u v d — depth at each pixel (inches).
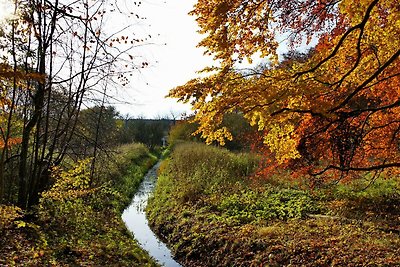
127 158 1158.3
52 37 416.2
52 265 306.5
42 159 455.2
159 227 581.6
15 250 327.0
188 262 442.3
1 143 376.5
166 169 1050.7
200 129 235.9
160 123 2020.2
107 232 482.3
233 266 387.9
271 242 399.5
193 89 226.5
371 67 261.3
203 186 709.3
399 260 314.0
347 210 510.3
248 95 216.5
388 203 522.6
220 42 238.7
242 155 886.4
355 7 217.3
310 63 253.8
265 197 608.4
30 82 376.8
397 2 219.9
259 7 232.5
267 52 251.4
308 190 618.5
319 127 247.3
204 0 227.8
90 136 596.4
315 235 411.2
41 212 447.2
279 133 249.0
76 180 480.4
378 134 311.7
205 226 501.4
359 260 325.4
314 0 238.5
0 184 330.3
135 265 378.0
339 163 294.4
